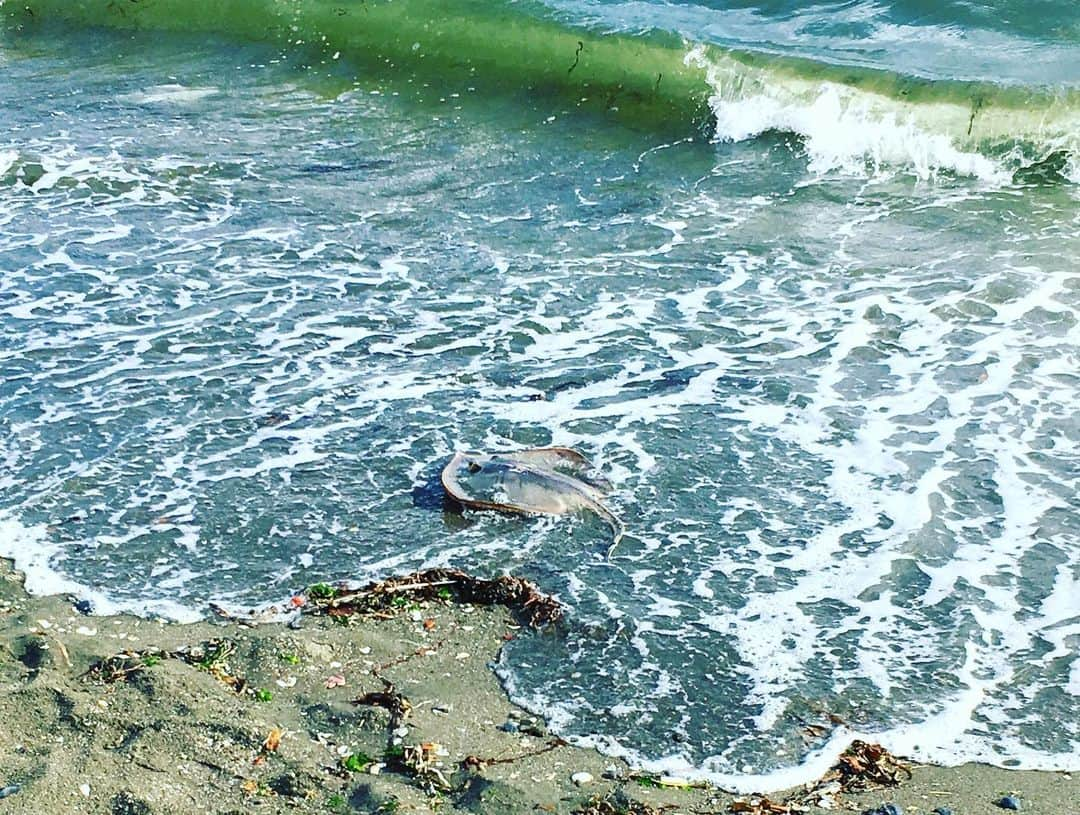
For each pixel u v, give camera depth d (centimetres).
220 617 632
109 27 1644
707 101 1369
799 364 885
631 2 1617
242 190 1193
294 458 776
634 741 550
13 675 580
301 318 959
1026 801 510
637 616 632
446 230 1118
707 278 1023
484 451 780
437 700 573
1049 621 626
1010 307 955
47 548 692
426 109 1402
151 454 781
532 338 929
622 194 1196
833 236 1096
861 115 1293
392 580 657
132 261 1050
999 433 794
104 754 521
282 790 507
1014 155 1228
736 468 762
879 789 521
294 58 1535
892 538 694
